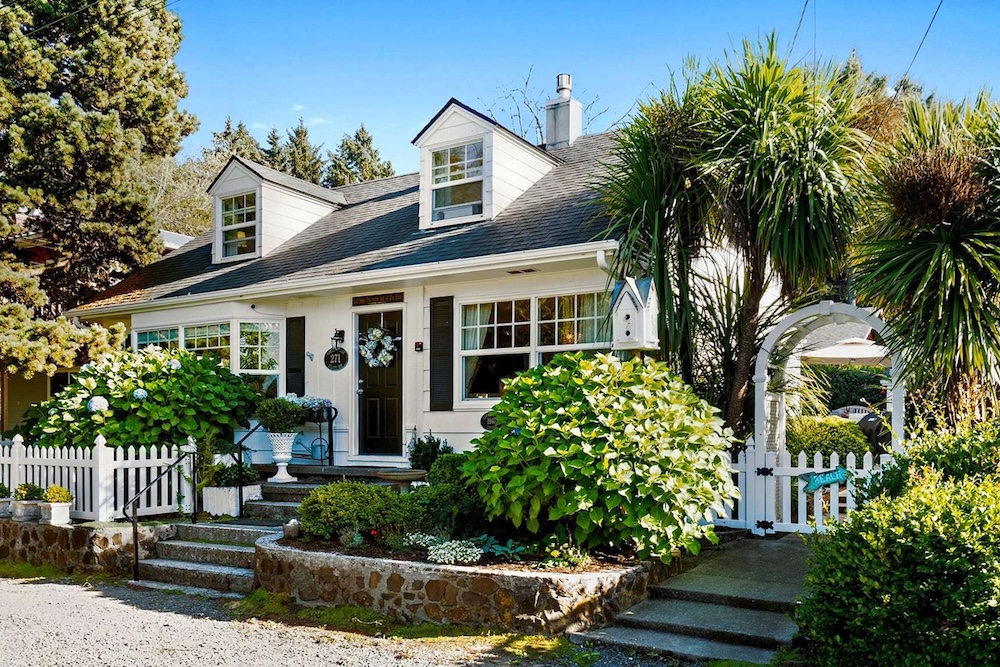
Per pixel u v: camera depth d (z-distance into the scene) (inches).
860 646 180.7
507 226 430.0
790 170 309.9
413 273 406.9
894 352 300.0
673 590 263.3
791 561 293.1
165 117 671.8
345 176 1737.2
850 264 330.0
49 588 323.9
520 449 266.8
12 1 599.2
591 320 382.0
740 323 354.0
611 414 264.5
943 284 275.3
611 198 358.3
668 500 256.4
